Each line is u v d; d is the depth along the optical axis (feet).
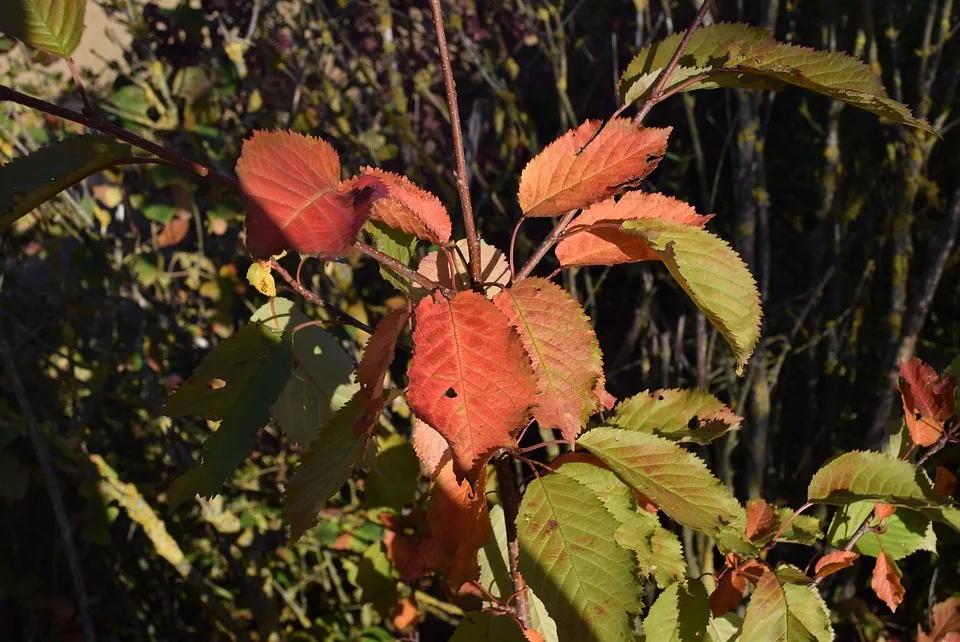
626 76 3.27
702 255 2.81
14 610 8.29
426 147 10.96
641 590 2.69
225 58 8.61
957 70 7.80
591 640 2.67
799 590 3.51
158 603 9.27
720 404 3.66
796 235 10.23
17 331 8.83
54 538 8.11
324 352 3.55
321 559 8.98
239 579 8.07
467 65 11.46
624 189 3.05
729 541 3.52
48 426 7.89
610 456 3.20
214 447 2.92
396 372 8.74
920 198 9.23
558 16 9.67
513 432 2.35
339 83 10.31
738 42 3.10
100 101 7.78
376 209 2.85
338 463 2.95
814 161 10.07
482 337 2.43
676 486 3.08
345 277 7.83
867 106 2.82
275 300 3.22
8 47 7.63
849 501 3.77
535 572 2.82
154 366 8.46
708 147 10.59
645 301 8.11
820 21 9.07
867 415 9.07
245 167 1.99
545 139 11.34
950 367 4.20
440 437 3.14
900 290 7.62
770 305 9.45
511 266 3.13
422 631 8.64
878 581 4.16
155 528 7.40
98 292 8.42
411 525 6.44
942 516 3.89
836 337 8.70
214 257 9.31
